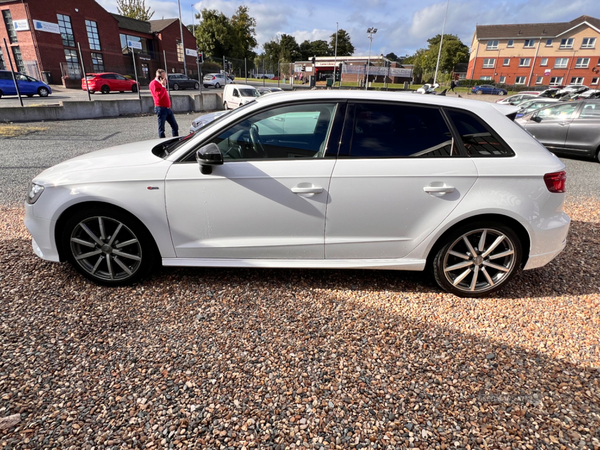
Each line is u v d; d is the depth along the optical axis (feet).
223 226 9.17
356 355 7.49
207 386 6.61
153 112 59.67
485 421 6.05
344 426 5.91
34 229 9.31
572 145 30.19
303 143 9.02
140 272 9.63
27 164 23.94
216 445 5.53
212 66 126.41
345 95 9.07
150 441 5.56
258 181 8.79
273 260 9.50
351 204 8.87
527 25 188.65
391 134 8.95
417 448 5.57
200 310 8.82
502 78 191.83
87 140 33.60
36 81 73.26
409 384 6.79
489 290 9.61
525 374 7.08
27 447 5.38
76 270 9.98
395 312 9.00
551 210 9.00
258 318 8.59
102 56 115.03
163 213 9.02
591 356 7.59
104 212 9.05
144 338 7.81
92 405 6.15
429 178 8.71
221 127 9.09
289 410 6.17
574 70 178.29
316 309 9.02
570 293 10.05
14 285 9.61
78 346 7.50
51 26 99.91
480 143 8.93
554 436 5.79
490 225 8.98
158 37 138.62
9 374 6.70
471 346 7.86
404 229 9.09
